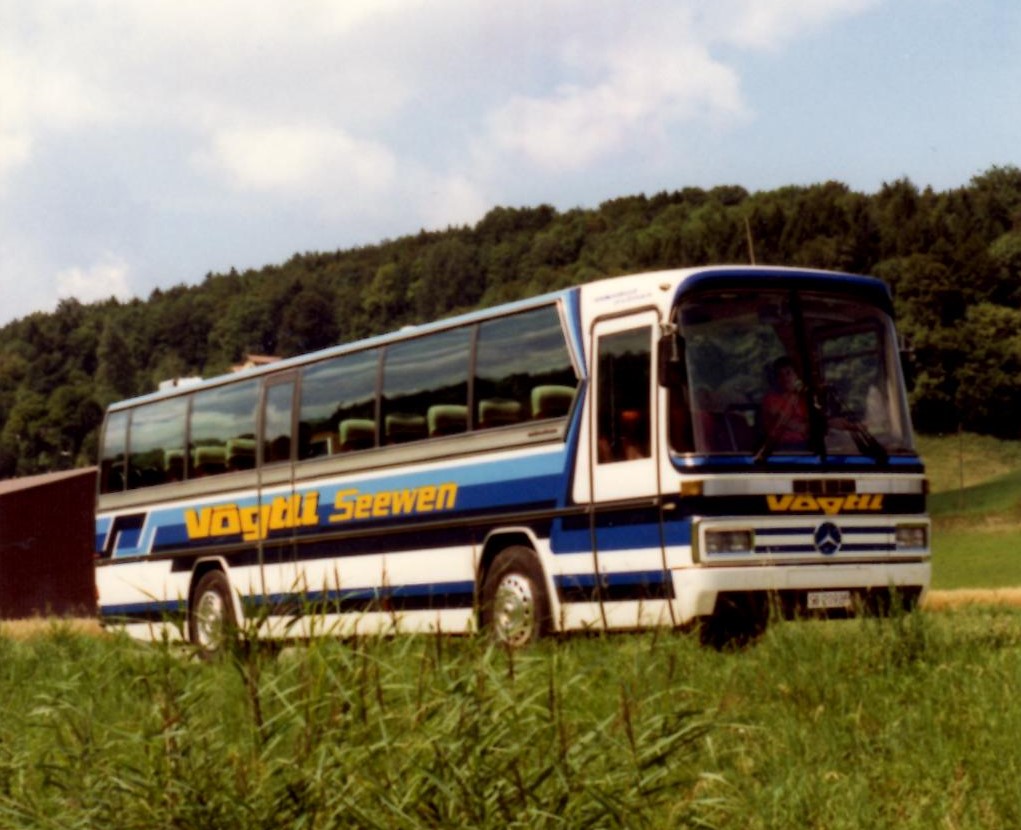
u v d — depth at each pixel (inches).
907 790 294.8
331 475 685.9
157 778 225.8
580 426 544.1
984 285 5846.5
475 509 591.8
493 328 595.5
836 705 357.7
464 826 204.4
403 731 228.2
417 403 633.6
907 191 7175.2
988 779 291.3
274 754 233.0
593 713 283.4
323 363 701.3
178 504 803.4
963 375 5526.6
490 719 221.0
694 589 493.4
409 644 264.1
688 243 7696.9
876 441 531.5
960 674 369.7
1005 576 2433.6
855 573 515.8
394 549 639.1
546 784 213.5
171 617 279.7
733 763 310.2
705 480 498.9
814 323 532.7
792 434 517.0
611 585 525.0
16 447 6722.4
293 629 265.9
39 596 2128.4
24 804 242.5
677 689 308.3
